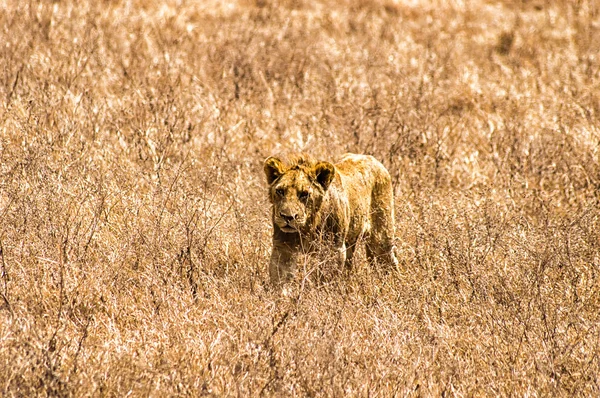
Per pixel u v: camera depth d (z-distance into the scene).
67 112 30.58
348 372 16.30
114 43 40.25
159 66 37.69
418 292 20.50
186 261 21.20
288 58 41.28
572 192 29.81
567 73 44.25
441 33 51.31
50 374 15.17
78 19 43.28
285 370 16.19
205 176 26.09
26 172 23.98
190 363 16.56
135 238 21.77
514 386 16.69
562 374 17.28
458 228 22.56
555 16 57.12
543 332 18.59
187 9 49.59
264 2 53.84
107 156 27.52
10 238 21.08
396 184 28.58
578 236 23.02
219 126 31.73
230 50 41.19
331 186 21.02
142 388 15.37
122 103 32.12
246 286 20.55
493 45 49.97
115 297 19.41
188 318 18.69
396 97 35.34
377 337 18.00
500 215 24.70
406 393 16.06
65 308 18.81
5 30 39.62
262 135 32.06
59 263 19.62
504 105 37.97
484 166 31.64
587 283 21.38
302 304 18.81
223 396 15.39
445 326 18.91
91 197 23.52
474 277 20.89
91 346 17.11
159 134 29.44
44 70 34.91
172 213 23.17
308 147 30.38
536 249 22.14
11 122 28.88
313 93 37.25
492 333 18.89
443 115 35.78
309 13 52.97
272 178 20.80
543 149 32.22
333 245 20.64
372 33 49.31
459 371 16.95
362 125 32.22
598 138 33.62
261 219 23.12
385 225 23.47
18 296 18.89
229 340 17.41
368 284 21.08
